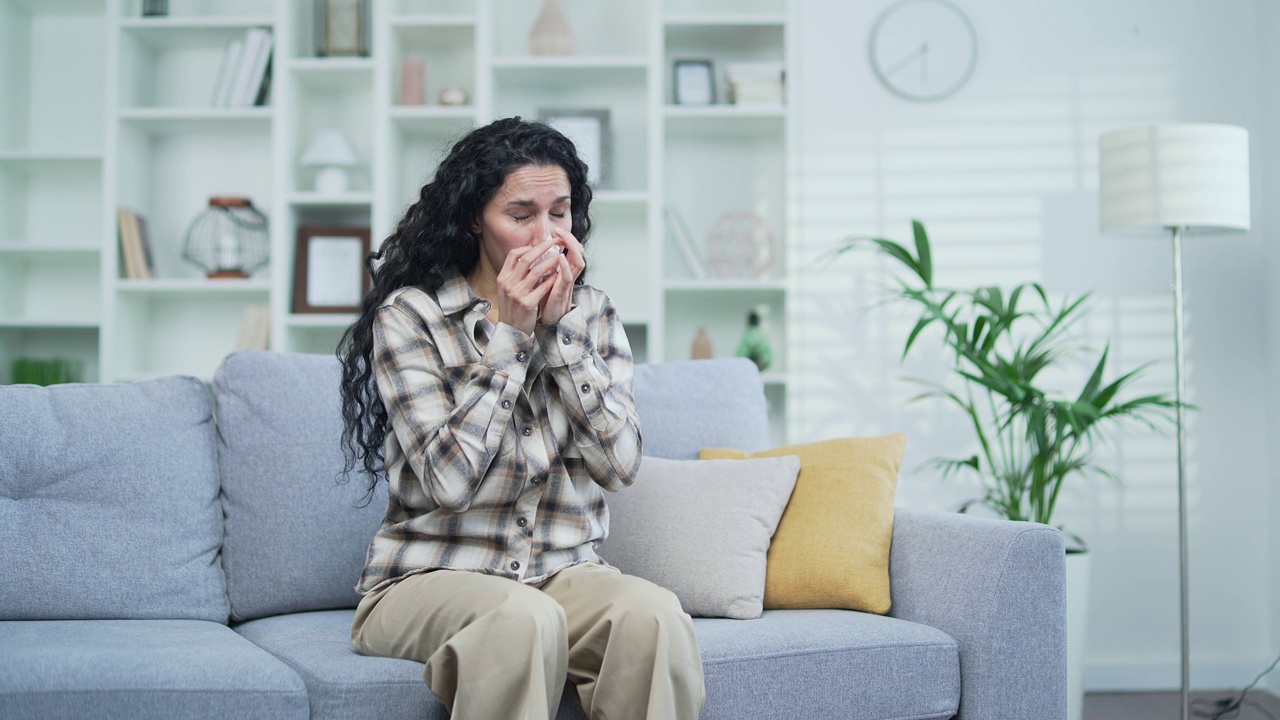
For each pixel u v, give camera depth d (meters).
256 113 3.21
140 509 1.71
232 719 1.30
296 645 1.52
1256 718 2.71
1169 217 2.46
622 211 3.33
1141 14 3.19
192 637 1.51
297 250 3.29
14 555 1.62
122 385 1.80
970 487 3.12
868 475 1.88
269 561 1.78
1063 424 2.48
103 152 3.21
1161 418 3.11
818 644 1.54
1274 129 3.05
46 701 1.26
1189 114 3.17
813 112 3.21
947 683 1.59
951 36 3.21
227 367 1.87
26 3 3.38
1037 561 1.60
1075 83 3.20
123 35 3.27
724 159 3.45
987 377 2.55
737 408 2.19
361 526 1.84
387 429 1.54
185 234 3.46
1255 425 3.10
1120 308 3.13
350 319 3.19
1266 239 3.09
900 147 3.20
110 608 1.66
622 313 3.45
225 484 1.82
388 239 1.61
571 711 1.41
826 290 3.17
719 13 3.45
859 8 3.22
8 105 3.37
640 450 1.53
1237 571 3.08
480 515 1.47
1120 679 3.07
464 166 1.50
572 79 3.37
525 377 1.50
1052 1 3.21
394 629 1.39
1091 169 3.18
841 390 3.14
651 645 1.28
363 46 3.33
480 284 1.59
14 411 1.70
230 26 3.25
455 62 3.48
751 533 1.82
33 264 3.48
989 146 3.19
